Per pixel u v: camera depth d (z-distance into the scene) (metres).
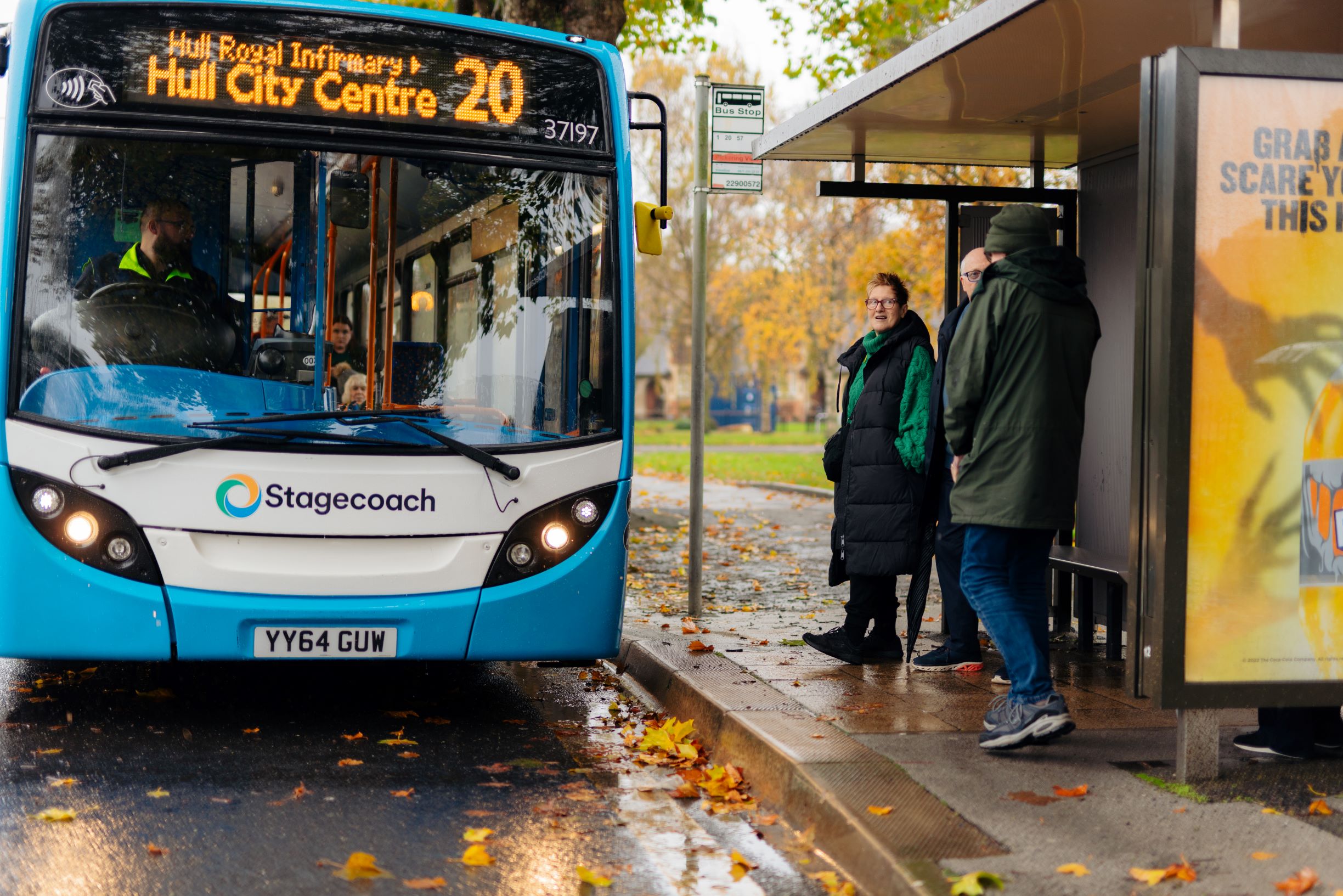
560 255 6.24
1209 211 4.59
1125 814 4.33
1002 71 6.40
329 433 5.80
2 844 4.32
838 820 4.35
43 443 5.60
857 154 8.39
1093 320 5.25
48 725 5.98
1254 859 3.92
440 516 5.88
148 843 4.37
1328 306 4.65
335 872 4.14
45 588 5.58
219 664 7.55
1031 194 7.88
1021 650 5.12
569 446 6.12
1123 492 7.84
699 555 8.74
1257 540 4.67
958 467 5.37
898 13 19.59
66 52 5.84
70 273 5.73
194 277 5.83
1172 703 4.65
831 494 19.89
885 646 7.05
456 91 6.18
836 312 47.91
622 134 6.40
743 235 46.75
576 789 5.16
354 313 5.96
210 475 5.66
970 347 5.11
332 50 6.06
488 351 6.09
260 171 5.95
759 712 5.71
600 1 12.11
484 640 5.94
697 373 8.70
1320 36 5.80
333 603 5.75
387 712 6.49
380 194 6.04
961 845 4.03
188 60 5.93
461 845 4.43
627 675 7.49
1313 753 5.06
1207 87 4.56
